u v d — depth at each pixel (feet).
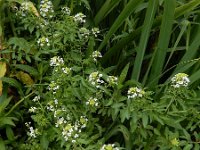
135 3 1.69
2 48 1.72
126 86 1.73
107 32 1.97
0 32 1.68
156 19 1.79
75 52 1.74
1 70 1.67
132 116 1.43
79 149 1.40
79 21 1.79
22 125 1.75
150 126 1.52
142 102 1.44
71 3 1.92
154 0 1.66
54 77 1.56
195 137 1.56
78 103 1.57
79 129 1.49
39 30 1.71
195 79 1.63
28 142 1.60
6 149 1.61
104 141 1.57
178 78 1.45
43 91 1.72
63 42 1.79
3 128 1.71
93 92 1.52
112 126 1.67
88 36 1.80
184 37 1.90
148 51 2.01
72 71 1.69
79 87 1.57
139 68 1.74
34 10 1.71
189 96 1.60
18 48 1.76
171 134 1.49
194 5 1.71
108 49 1.99
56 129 1.44
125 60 1.94
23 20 1.71
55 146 1.54
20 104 1.71
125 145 1.61
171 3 1.59
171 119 1.49
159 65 1.72
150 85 1.69
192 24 1.94
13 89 1.80
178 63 1.84
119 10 2.00
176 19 1.92
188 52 1.73
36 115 1.53
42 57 1.76
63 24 1.71
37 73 1.70
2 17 1.83
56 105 1.53
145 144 1.55
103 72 1.70
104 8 1.88
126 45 1.90
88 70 1.63
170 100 1.55
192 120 1.52
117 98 1.53
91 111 1.53
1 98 1.69
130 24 1.85
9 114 1.65
